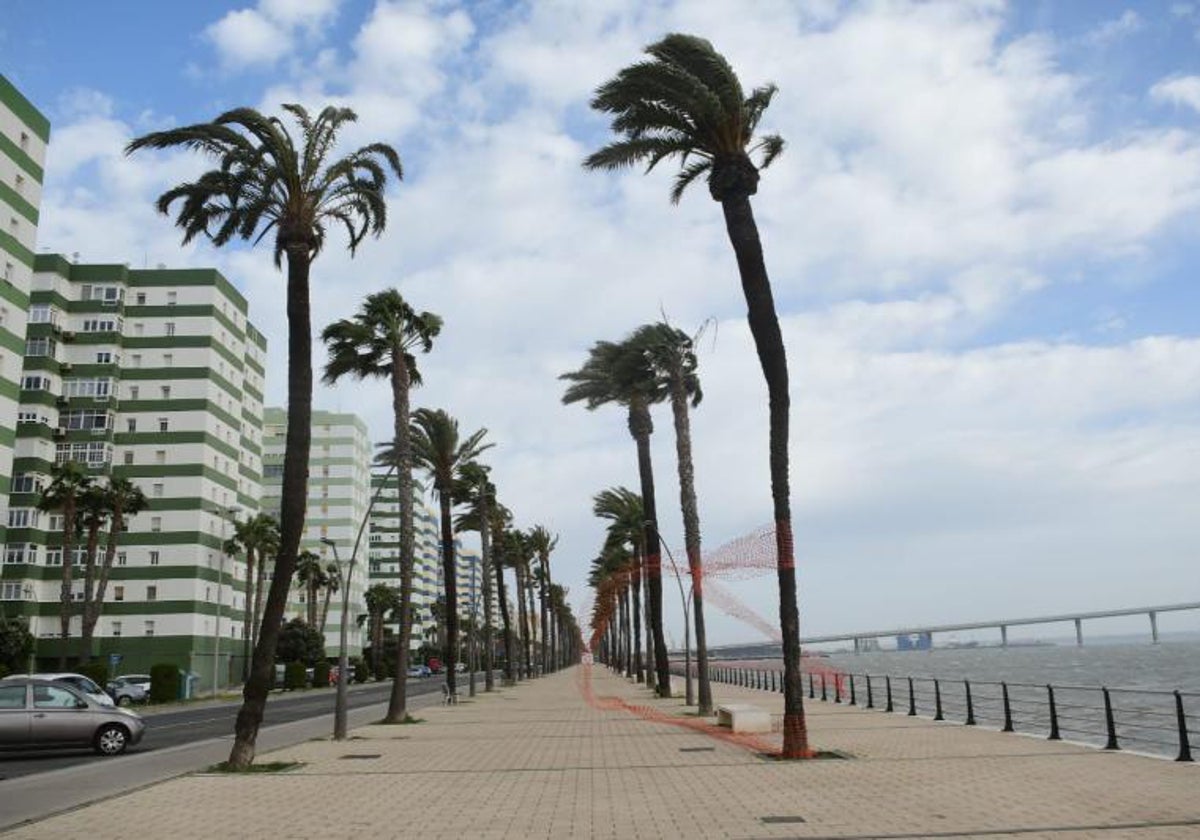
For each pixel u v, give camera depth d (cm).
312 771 1753
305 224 2036
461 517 6344
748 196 1991
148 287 8075
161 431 7888
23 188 5416
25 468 7125
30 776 1731
